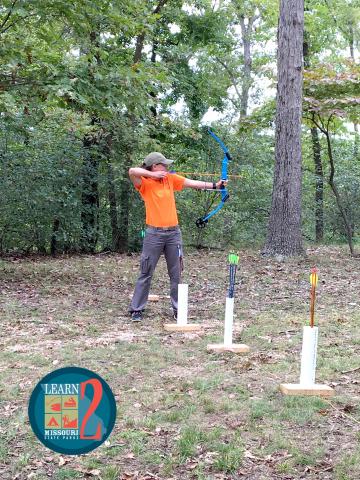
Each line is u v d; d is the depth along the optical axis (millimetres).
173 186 6836
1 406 4047
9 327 6348
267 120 13523
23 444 3479
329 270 10250
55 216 13906
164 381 4547
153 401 4117
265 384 4477
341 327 6258
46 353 5305
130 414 3895
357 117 12492
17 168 13188
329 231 18469
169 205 6754
